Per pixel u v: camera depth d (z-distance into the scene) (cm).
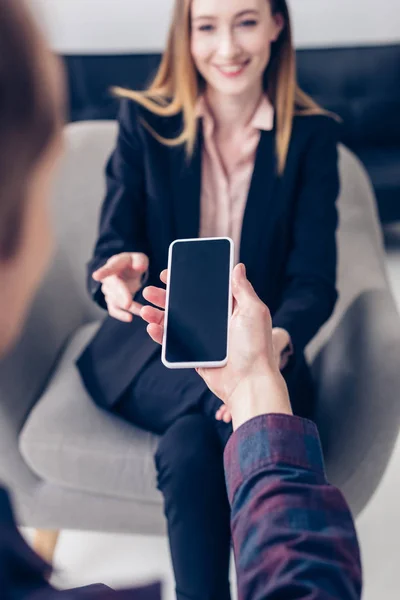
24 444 123
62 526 132
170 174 131
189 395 117
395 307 128
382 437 113
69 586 36
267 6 120
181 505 102
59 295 148
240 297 74
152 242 134
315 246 128
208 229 134
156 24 276
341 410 119
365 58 259
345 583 44
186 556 99
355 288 135
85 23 277
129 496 123
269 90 131
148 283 131
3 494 33
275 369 68
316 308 121
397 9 271
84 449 121
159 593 37
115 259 114
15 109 24
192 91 129
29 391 132
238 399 65
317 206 129
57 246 149
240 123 131
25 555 32
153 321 92
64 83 28
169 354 81
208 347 80
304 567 44
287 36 127
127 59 259
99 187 153
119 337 130
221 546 101
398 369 112
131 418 124
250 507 49
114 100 262
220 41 120
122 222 131
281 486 49
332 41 282
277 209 128
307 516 48
